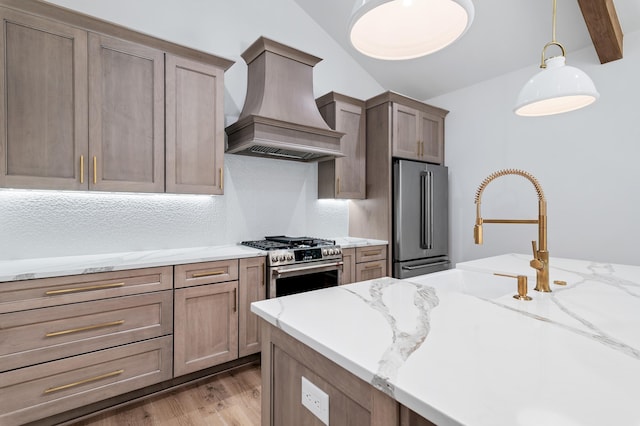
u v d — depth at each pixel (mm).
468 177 3781
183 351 2158
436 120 3893
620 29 2668
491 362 659
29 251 2137
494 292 1817
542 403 512
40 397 1702
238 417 1909
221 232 2951
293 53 2824
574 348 732
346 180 3451
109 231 2414
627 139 2717
